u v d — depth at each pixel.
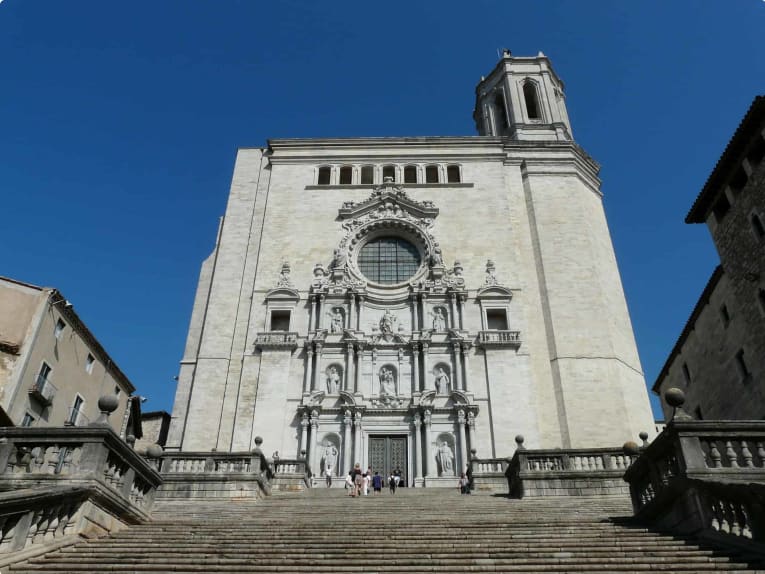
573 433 37.38
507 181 48.94
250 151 50.94
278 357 39.75
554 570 10.73
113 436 14.40
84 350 37.94
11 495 10.82
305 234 45.66
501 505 20.25
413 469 36.00
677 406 14.05
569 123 57.84
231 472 24.34
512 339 39.94
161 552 12.45
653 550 11.62
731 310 34.88
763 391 31.94
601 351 40.31
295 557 12.05
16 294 33.12
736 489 10.99
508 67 58.81
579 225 46.06
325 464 35.91
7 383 30.23
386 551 12.45
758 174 30.81
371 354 39.66
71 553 12.09
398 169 49.41
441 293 41.88
